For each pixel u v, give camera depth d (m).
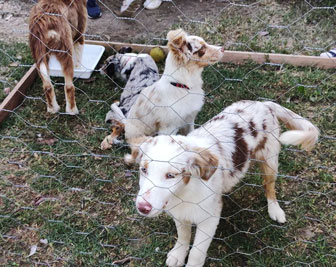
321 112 1.34
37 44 1.31
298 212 1.11
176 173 0.79
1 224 1.12
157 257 1.04
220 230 1.08
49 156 1.31
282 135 0.94
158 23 1.94
